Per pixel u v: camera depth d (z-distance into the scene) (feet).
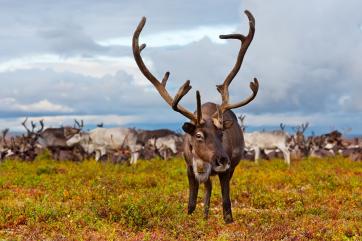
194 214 61.41
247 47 59.06
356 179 96.78
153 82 58.03
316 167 136.87
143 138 193.16
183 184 92.63
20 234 53.36
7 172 120.98
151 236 50.62
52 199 76.59
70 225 55.36
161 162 150.41
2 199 78.18
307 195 80.94
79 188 85.81
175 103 54.29
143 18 58.65
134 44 58.49
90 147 168.35
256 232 53.57
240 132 60.34
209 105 58.75
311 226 53.98
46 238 51.49
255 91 56.49
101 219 58.54
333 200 75.77
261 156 182.60
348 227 52.65
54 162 160.35
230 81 59.00
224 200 58.29
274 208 73.05
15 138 204.85
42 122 182.70
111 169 128.36
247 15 59.41
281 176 102.68
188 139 55.93
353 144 228.43
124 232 54.03
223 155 51.80
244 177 103.14
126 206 60.13
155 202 63.98
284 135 161.99
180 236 52.39
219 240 48.93
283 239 50.39
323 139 216.13
